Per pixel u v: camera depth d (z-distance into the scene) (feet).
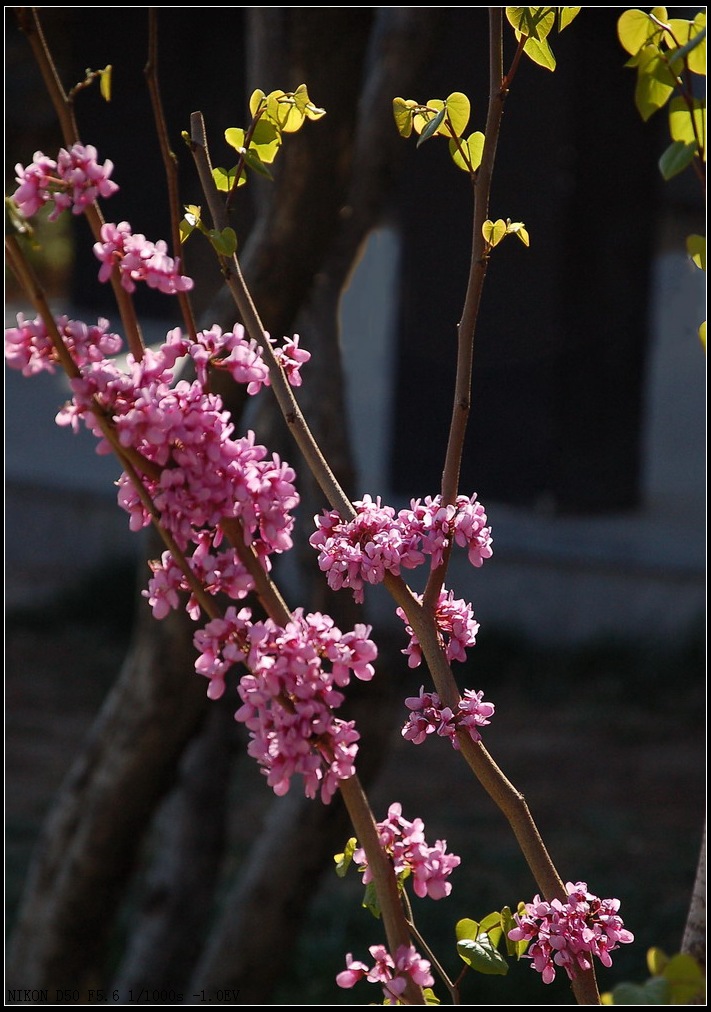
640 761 38.63
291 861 15.53
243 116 61.77
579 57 44.11
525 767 38.24
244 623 4.73
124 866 14.05
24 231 4.55
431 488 49.26
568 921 5.60
